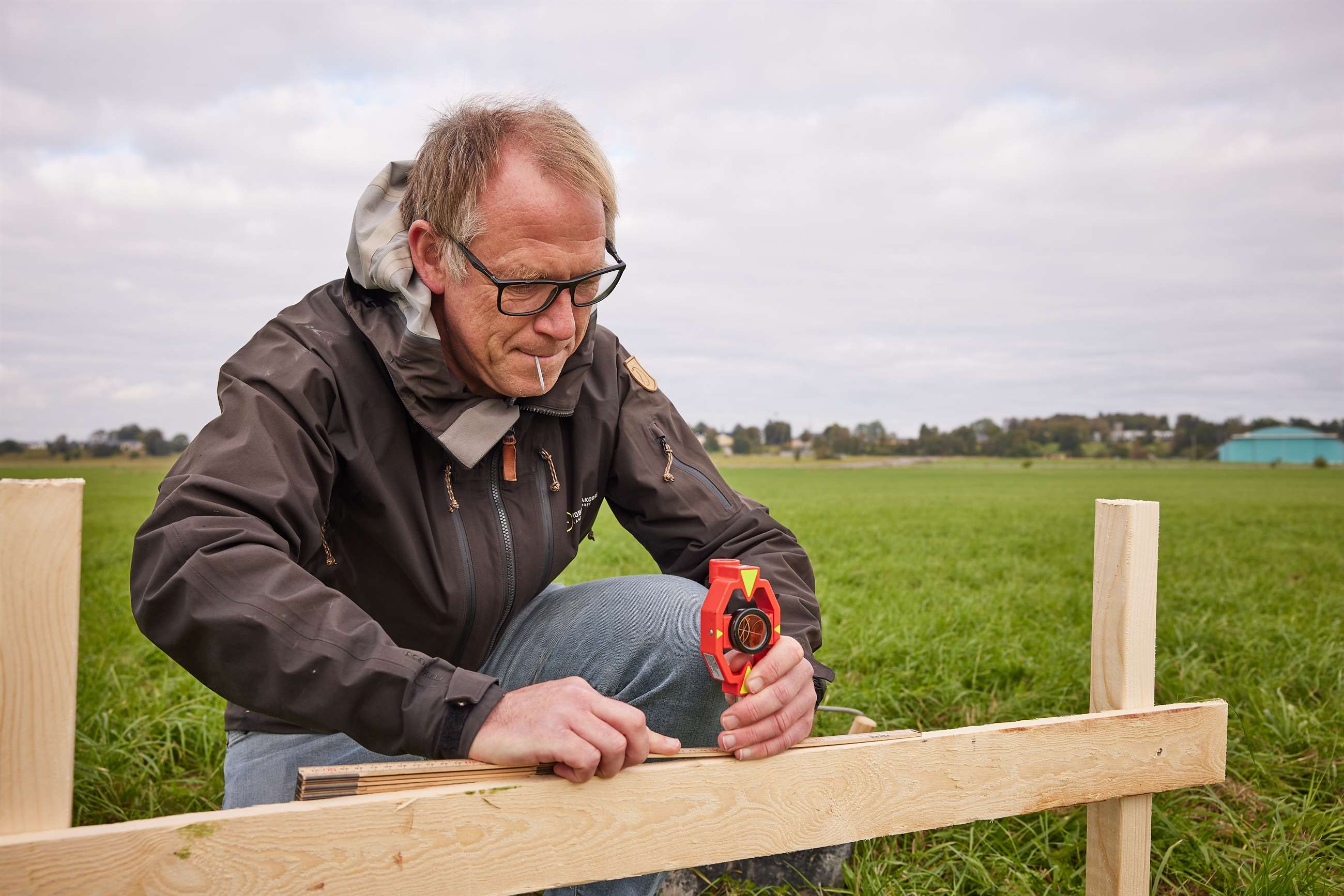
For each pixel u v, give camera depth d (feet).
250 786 6.02
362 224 5.52
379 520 5.61
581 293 5.38
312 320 5.64
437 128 5.42
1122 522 5.37
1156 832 8.18
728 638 4.43
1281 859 7.48
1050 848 8.05
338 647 4.01
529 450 6.16
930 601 19.45
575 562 26.99
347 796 3.58
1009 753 4.93
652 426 6.80
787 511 67.62
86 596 20.38
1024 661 13.35
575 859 3.89
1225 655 14.02
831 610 17.83
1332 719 10.89
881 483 156.56
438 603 5.81
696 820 4.15
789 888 7.05
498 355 5.36
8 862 2.97
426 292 5.23
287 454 4.90
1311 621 17.48
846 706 11.40
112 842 3.10
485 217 5.03
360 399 5.48
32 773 3.14
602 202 5.42
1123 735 5.27
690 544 6.57
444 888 3.63
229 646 4.04
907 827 4.71
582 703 3.91
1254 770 9.60
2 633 3.09
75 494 3.19
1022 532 45.34
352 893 3.46
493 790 3.70
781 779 4.36
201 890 3.23
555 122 5.29
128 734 10.14
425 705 3.92
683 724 5.74
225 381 5.18
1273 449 426.51
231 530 4.29
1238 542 40.22
